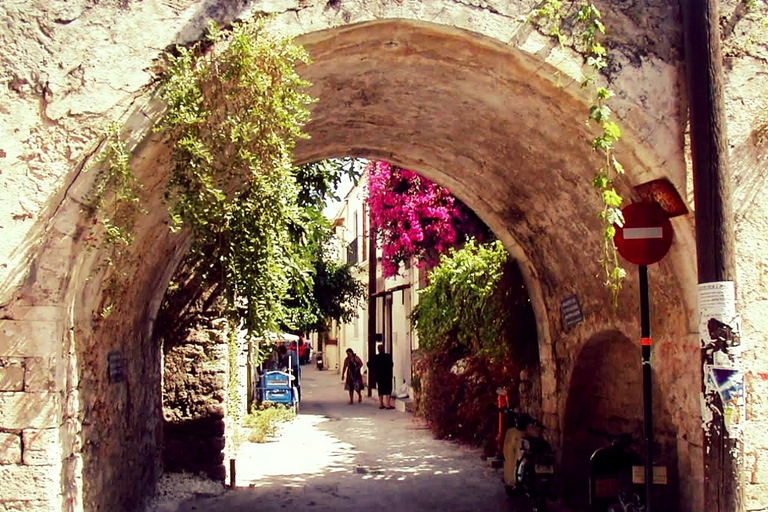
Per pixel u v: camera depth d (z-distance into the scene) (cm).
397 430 1554
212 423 982
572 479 898
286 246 552
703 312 575
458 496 934
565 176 723
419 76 643
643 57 604
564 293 880
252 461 1195
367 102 718
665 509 674
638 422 795
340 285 2231
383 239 1670
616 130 568
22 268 518
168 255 788
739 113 619
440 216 1538
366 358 3048
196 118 504
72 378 543
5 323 514
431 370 1464
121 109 532
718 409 563
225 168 515
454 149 823
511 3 575
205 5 542
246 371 1504
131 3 538
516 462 880
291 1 548
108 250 569
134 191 543
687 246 616
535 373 1009
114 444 671
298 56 523
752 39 626
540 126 670
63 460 526
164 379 978
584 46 589
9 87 528
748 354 604
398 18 555
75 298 547
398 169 1549
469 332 1251
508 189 844
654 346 695
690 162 602
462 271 1254
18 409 510
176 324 954
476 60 598
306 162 934
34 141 527
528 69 591
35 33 532
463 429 1361
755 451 599
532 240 898
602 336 818
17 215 521
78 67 532
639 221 625
